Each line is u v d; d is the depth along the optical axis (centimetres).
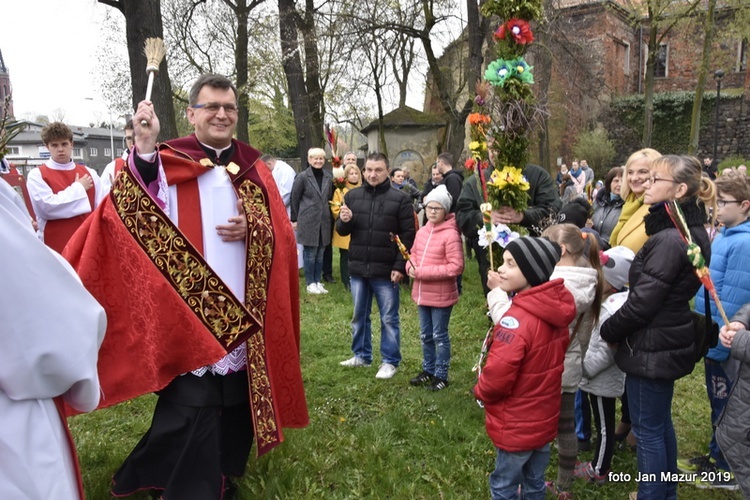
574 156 2616
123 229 276
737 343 264
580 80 1705
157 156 282
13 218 151
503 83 350
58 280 155
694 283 278
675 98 2697
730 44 2188
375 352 553
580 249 317
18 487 150
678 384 484
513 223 368
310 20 1416
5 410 151
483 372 267
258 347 295
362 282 490
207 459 278
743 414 278
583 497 316
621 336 288
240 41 1789
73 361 155
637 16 1869
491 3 357
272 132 2869
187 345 276
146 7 898
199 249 294
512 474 273
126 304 280
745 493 280
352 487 323
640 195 378
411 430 387
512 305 270
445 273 437
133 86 914
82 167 576
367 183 471
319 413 414
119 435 384
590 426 365
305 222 776
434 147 2258
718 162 2550
